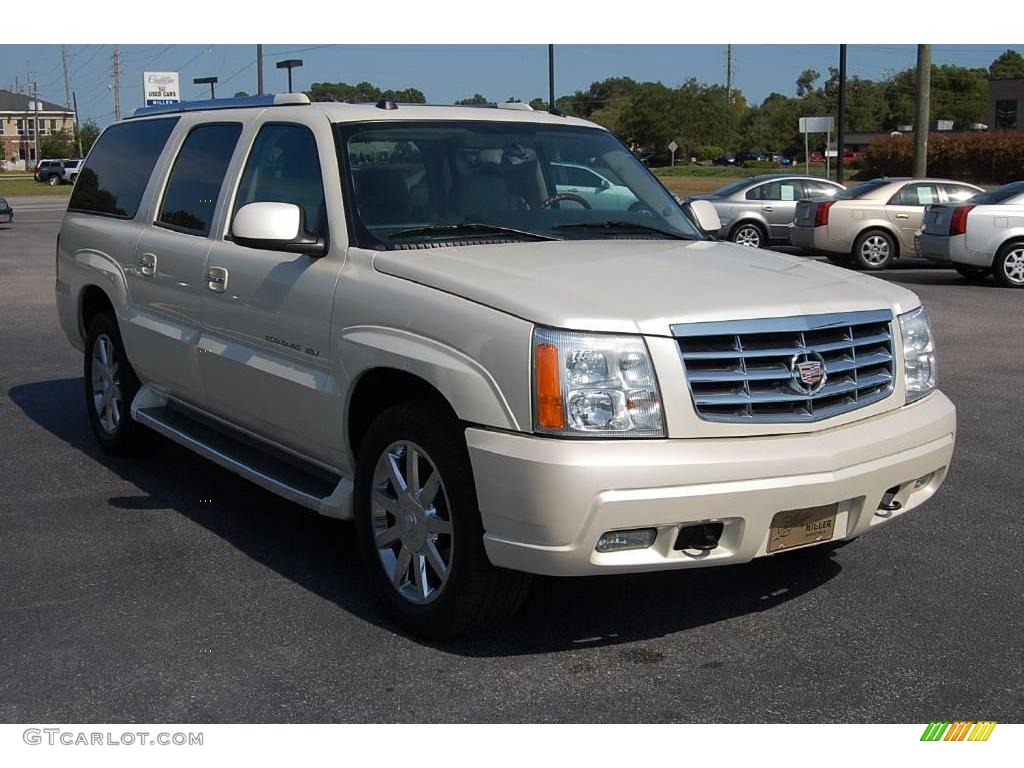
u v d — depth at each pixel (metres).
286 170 5.18
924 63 25.09
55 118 142.25
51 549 5.28
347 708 3.76
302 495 4.76
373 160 4.91
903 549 5.29
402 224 4.75
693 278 4.28
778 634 4.34
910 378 4.49
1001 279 16.31
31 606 4.60
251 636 4.31
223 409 5.52
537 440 3.72
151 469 6.68
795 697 3.83
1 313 13.42
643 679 3.96
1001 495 6.14
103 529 5.57
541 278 4.12
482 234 4.84
